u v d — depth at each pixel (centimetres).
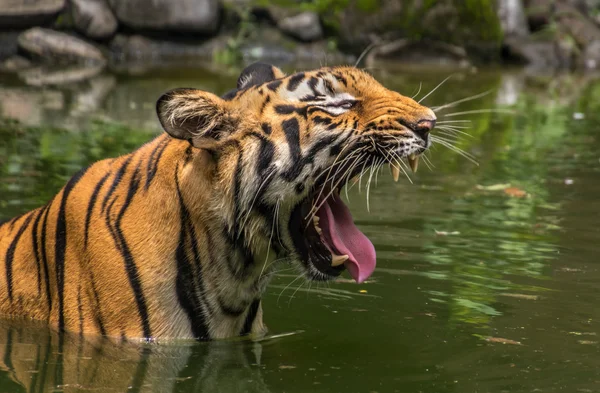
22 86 3141
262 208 938
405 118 937
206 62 3991
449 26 4197
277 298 1195
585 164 2109
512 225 1555
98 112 2617
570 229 1534
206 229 956
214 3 4100
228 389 862
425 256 1368
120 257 973
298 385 882
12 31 3866
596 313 1117
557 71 4141
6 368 903
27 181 1748
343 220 988
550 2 4650
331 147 935
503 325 1073
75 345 970
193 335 993
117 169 1015
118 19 4050
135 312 973
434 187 1850
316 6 4212
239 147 933
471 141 2392
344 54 4203
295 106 940
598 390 863
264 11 4216
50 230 1032
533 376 903
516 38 4434
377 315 1118
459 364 941
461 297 1188
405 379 898
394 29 4184
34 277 1048
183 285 972
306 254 969
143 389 859
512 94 3303
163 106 902
